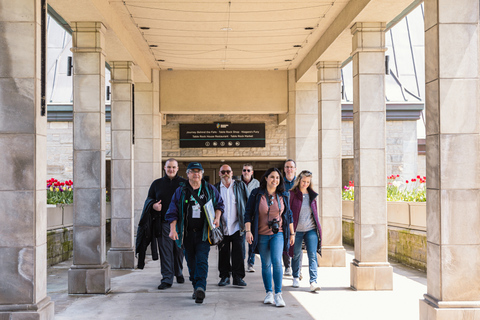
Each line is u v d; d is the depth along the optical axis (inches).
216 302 268.4
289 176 314.2
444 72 210.5
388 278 302.0
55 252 414.3
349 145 780.0
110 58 410.9
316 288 295.9
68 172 747.4
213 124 753.0
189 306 260.5
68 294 295.0
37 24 211.2
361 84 314.8
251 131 755.4
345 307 256.2
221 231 268.7
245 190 311.0
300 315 240.1
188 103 544.1
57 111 745.6
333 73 426.6
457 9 210.8
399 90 798.5
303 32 399.9
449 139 209.9
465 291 207.3
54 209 418.9
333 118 426.0
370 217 310.0
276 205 259.3
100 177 303.0
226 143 753.6
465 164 209.5
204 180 271.7
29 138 207.6
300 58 491.8
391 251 430.3
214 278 343.9
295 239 301.9
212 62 509.0
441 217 208.7
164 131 753.0
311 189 302.0
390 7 289.9
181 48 449.1
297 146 534.6
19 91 207.8
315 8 341.1
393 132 761.6
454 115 210.2
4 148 207.0
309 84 538.0
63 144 749.9
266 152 756.6
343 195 591.8
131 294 294.4
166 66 525.0
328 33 383.9
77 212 301.1
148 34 402.9
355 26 319.6
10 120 207.3
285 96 547.5
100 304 269.1
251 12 350.9
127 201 410.9
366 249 308.2
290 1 327.9
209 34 405.4
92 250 299.4
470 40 210.8
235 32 400.8
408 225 398.9
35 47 209.2
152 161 531.5
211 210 263.0
